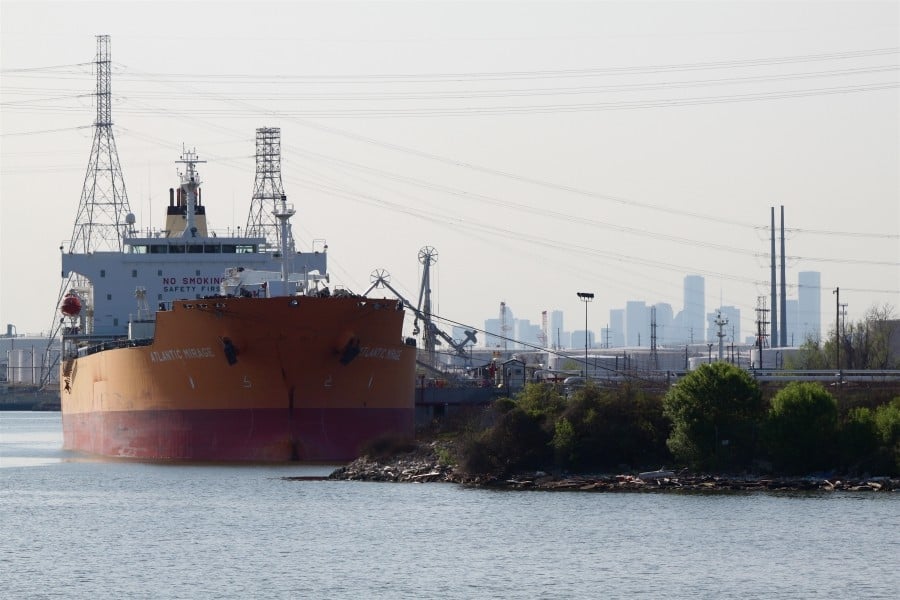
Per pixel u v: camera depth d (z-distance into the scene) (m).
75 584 156.38
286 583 155.62
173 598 149.75
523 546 173.00
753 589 151.25
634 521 188.12
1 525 193.75
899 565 161.75
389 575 158.75
